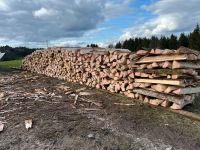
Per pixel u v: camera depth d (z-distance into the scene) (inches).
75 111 220.4
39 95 288.4
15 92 304.0
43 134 168.1
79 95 288.8
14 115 210.5
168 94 216.4
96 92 307.0
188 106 229.9
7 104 246.2
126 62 264.5
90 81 349.4
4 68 778.8
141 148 145.3
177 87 204.7
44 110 224.1
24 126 183.6
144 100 245.4
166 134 165.5
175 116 202.7
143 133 167.0
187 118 198.2
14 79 454.0
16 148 149.7
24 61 749.3
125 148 145.7
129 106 233.9
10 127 183.3
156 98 235.3
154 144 150.1
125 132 168.9
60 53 453.4
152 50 228.8
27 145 153.1
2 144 155.9
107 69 303.9
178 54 200.7
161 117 199.9
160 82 219.5
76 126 181.0
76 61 386.3
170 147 145.1
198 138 159.9
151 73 230.7
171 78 208.5
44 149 147.1
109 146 148.5
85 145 150.6
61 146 150.3
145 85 238.8
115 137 160.9
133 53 257.3
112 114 209.2
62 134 167.2
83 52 360.8
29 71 673.6
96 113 213.5
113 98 269.6
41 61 574.9
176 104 209.3
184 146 148.6
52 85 375.9
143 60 238.8
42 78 482.0
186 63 207.5
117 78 283.1
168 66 208.8
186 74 206.7
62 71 450.9
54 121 192.7
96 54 324.8
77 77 390.0
